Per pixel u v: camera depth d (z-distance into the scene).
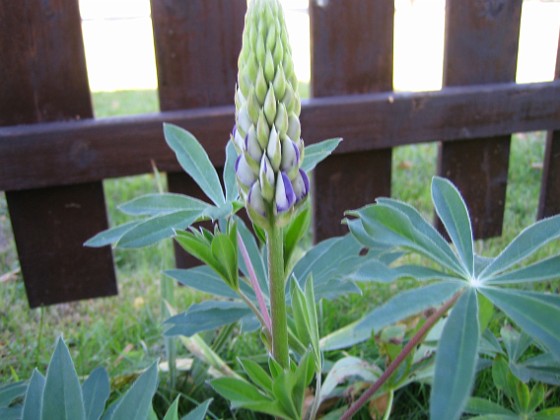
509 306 0.26
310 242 0.72
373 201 0.66
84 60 0.55
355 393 0.42
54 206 0.58
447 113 0.63
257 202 0.27
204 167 0.37
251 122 0.27
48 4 0.53
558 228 0.29
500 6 0.63
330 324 0.54
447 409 0.22
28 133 0.54
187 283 0.42
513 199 0.79
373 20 0.60
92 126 0.55
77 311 0.62
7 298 0.61
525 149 0.94
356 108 0.60
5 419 0.38
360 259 0.39
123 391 0.46
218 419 0.39
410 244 0.28
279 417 0.33
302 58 1.76
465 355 0.24
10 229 0.67
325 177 0.64
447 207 0.32
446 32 0.62
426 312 0.47
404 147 1.00
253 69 0.26
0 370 0.49
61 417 0.30
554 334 0.24
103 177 0.57
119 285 0.66
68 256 0.60
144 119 0.56
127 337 0.55
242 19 0.58
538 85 0.64
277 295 0.30
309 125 0.60
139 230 0.32
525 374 0.39
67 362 0.31
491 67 0.64
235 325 0.53
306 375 0.29
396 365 0.34
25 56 0.54
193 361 0.48
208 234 0.35
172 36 0.56
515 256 0.29
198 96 0.58
